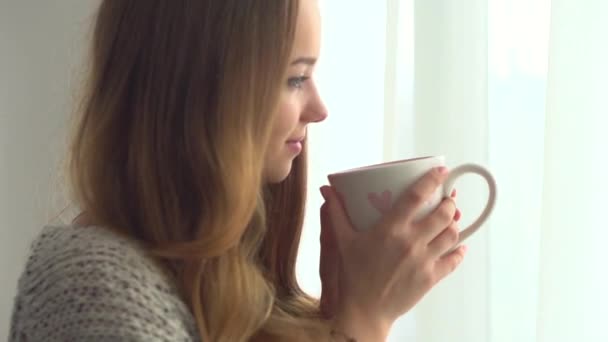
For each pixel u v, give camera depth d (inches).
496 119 34.9
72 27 53.7
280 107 26.4
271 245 32.5
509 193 34.5
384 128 37.1
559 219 30.4
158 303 23.0
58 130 53.2
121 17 26.7
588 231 30.2
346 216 26.0
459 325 34.3
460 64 34.3
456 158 34.4
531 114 34.1
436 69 34.8
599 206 30.1
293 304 30.7
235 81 25.0
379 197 24.9
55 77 54.5
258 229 29.4
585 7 30.1
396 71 36.3
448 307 34.4
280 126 26.6
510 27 34.5
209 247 24.9
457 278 34.2
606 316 30.1
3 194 56.7
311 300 32.2
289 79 26.7
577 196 30.3
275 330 26.4
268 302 26.9
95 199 26.1
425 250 25.2
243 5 25.1
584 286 30.3
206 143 25.2
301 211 32.8
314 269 42.1
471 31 34.1
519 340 34.9
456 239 25.8
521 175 34.4
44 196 55.1
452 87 34.5
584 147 30.2
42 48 54.9
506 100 34.7
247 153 25.2
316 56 26.9
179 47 25.5
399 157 36.1
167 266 25.2
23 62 55.6
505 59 34.6
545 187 30.6
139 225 25.8
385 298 25.4
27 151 55.7
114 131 26.3
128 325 21.9
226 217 25.1
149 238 25.4
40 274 23.0
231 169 25.0
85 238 23.7
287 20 25.2
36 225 55.7
